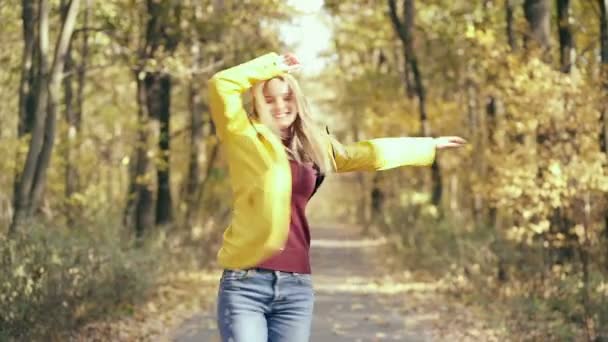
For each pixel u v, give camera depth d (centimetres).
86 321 1305
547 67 1445
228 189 2991
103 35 2264
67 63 2338
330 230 6438
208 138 2931
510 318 1449
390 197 4575
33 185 1514
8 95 2884
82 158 2486
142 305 1636
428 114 2873
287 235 524
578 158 1412
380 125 3278
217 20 2166
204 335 1385
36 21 1955
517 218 1552
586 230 1391
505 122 1516
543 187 1411
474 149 2286
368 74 3300
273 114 534
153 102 2334
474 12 2489
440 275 2314
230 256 529
